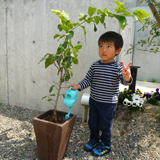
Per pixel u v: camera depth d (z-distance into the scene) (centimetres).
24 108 287
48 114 173
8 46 280
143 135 199
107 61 171
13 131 212
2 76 293
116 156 173
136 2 491
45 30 255
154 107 225
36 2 253
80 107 253
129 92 238
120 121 221
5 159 160
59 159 157
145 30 494
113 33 162
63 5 241
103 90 165
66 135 154
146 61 515
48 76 264
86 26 233
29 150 175
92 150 175
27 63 274
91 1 228
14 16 269
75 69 246
